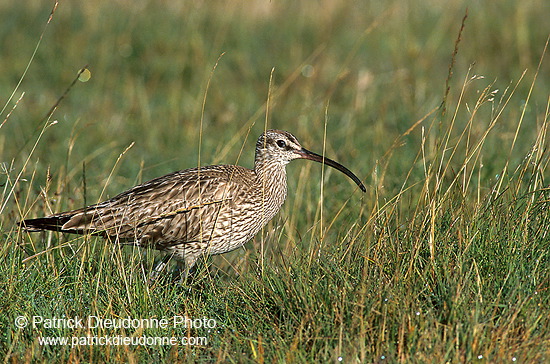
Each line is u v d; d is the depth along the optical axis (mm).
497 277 15461
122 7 42594
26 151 28062
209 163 26125
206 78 36500
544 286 15266
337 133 29531
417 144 26953
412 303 14547
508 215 16812
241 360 14102
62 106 33969
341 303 14969
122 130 31391
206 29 40438
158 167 26797
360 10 43875
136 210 19000
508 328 13883
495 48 39219
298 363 13844
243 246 20281
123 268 16969
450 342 13641
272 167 20625
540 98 32844
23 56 38781
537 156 18172
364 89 33844
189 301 16766
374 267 16125
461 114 30953
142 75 37406
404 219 19844
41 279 16844
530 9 42625
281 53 39094
